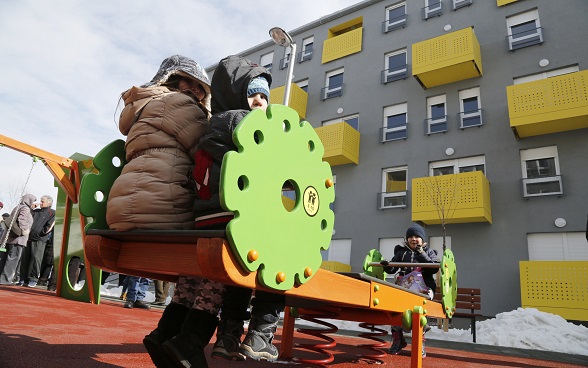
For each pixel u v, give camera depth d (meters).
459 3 17.44
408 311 2.42
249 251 1.27
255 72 1.82
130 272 1.96
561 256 12.58
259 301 2.01
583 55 14.14
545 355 6.41
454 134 15.66
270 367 2.65
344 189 17.45
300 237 1.50
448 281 3.60
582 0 14.71
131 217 1.61
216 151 1.56
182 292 1.85
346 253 16.67
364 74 19.17
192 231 1.32
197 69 2.15
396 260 4.77
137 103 1.87
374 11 20.20
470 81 15.95
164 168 1.67
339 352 4.12
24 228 8.67
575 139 13.31
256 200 1.32
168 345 1.50
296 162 1.54
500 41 15.85
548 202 13.11
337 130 17.22
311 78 21.19
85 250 1.86
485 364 4.46
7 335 2.64
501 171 14.19
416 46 16.42
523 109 13.41
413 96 17.23
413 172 16.09
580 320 11.01
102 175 2.01
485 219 13.52
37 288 8.89
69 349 2.41
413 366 2.34
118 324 4.05
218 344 1.91
